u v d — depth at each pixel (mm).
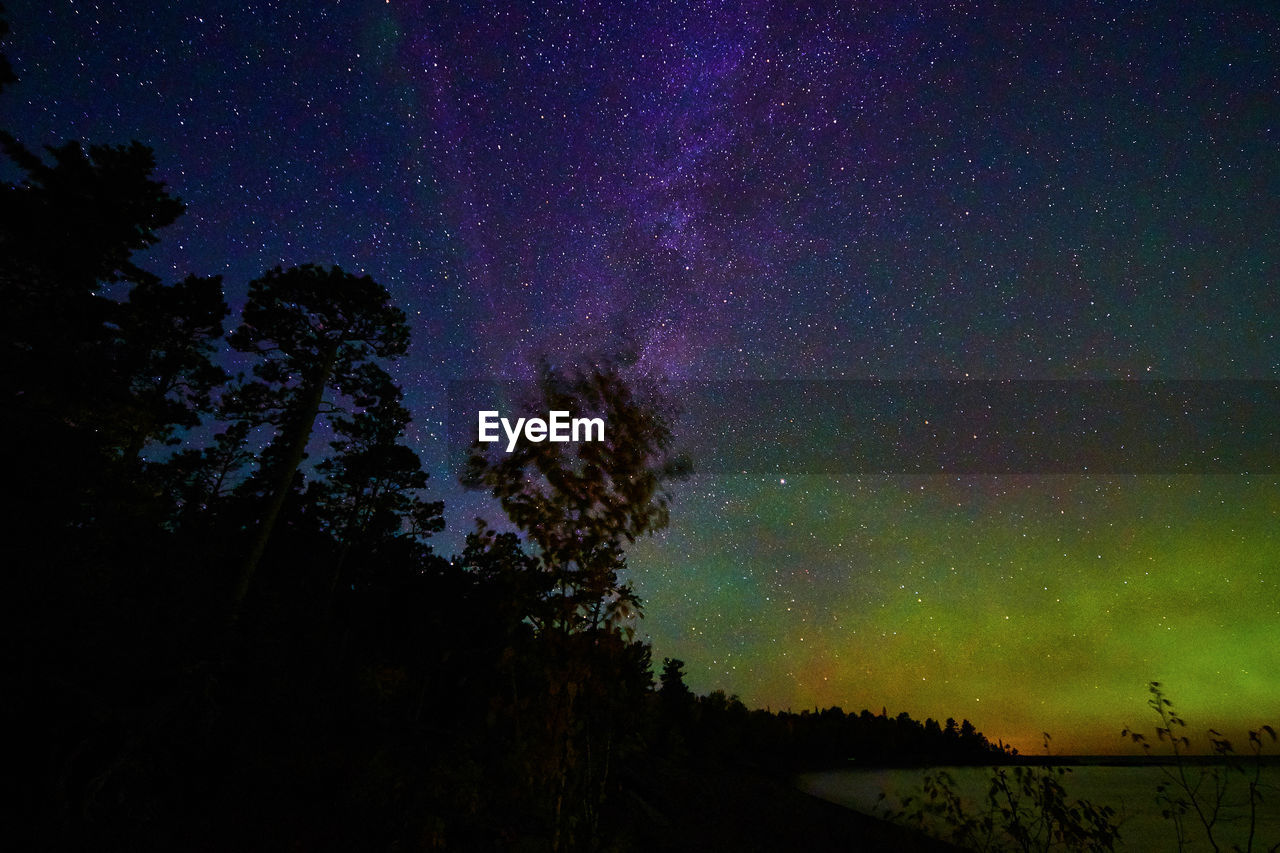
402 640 18438
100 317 11805
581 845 4766
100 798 7043
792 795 28656
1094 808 5734
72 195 13734
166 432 15859
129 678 7777
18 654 6816
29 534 7285
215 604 9727
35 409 8297
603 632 4855
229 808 7727
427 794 7180
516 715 4699
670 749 5340
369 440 23547
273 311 17594
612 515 5004
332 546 24344
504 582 5027
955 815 6215
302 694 10492
